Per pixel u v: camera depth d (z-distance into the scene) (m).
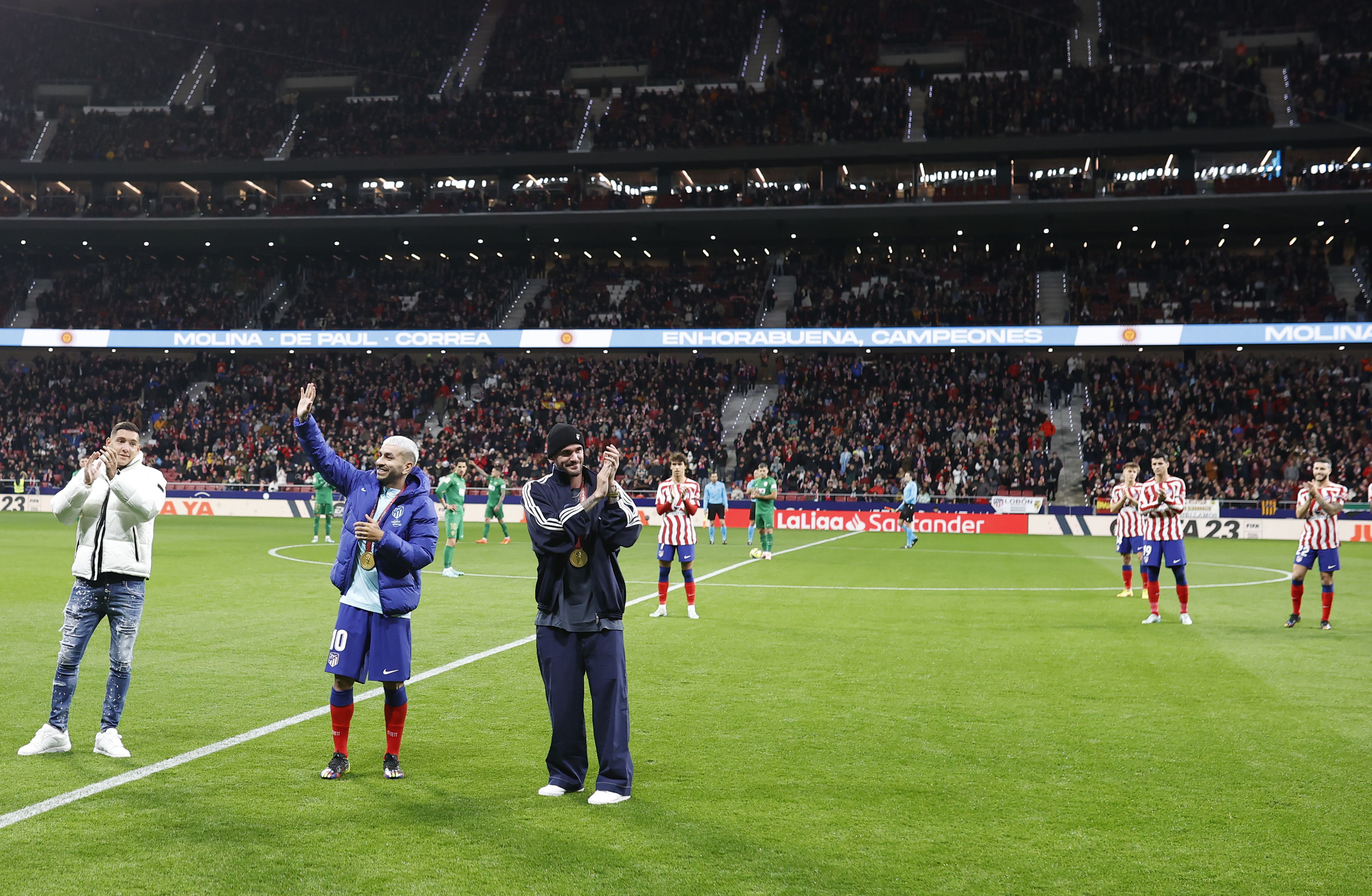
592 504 5.33
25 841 4.61
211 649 9.90
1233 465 34.69
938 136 43.38
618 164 45.41
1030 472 35.94
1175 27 45.75
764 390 44.56
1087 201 40.53
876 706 7.67
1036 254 46.00
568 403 42.75
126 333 45.56
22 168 48.22
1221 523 33.47
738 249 49.06
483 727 6.93
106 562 6.09
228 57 54.06
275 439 43.03
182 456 42.09
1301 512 12.18
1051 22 48.09
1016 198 43.25
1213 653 10.23
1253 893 4.18
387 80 52.47
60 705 6.14
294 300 48.84
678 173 46.84
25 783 5.50
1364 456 34.28
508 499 38.22
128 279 50.84
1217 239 44.88
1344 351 40.47
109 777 5.63
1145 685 8.55
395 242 48.12
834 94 45.25
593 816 5.09
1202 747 6.53
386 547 5.54
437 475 39.75
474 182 48.28
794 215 43.12
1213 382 38.53
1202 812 5.22
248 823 4.91
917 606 14.10
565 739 5.46
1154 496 12.56
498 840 4.71
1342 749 6.48
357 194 47.75
